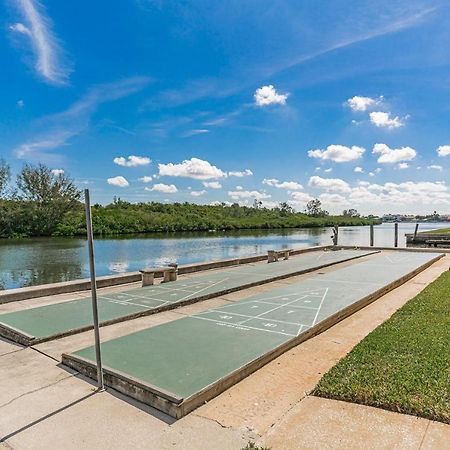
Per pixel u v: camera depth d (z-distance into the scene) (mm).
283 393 3838
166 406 3459
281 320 6250
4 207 40656
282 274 11562
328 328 6254
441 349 4680
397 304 7938
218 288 9273
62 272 18938
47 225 43094
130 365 4289
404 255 17641
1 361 4875
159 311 7273
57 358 4938
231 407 3561
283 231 63594
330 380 3887
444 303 7344
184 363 4352
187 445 2955
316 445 2818
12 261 22891
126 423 3303
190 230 61312
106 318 6527
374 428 3008
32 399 3777
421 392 3482
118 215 54281
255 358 4512
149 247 32812
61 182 43375
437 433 2896
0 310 7465
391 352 4637
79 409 3559
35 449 2949
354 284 9594
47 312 6938
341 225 87500
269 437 2961
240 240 41719
